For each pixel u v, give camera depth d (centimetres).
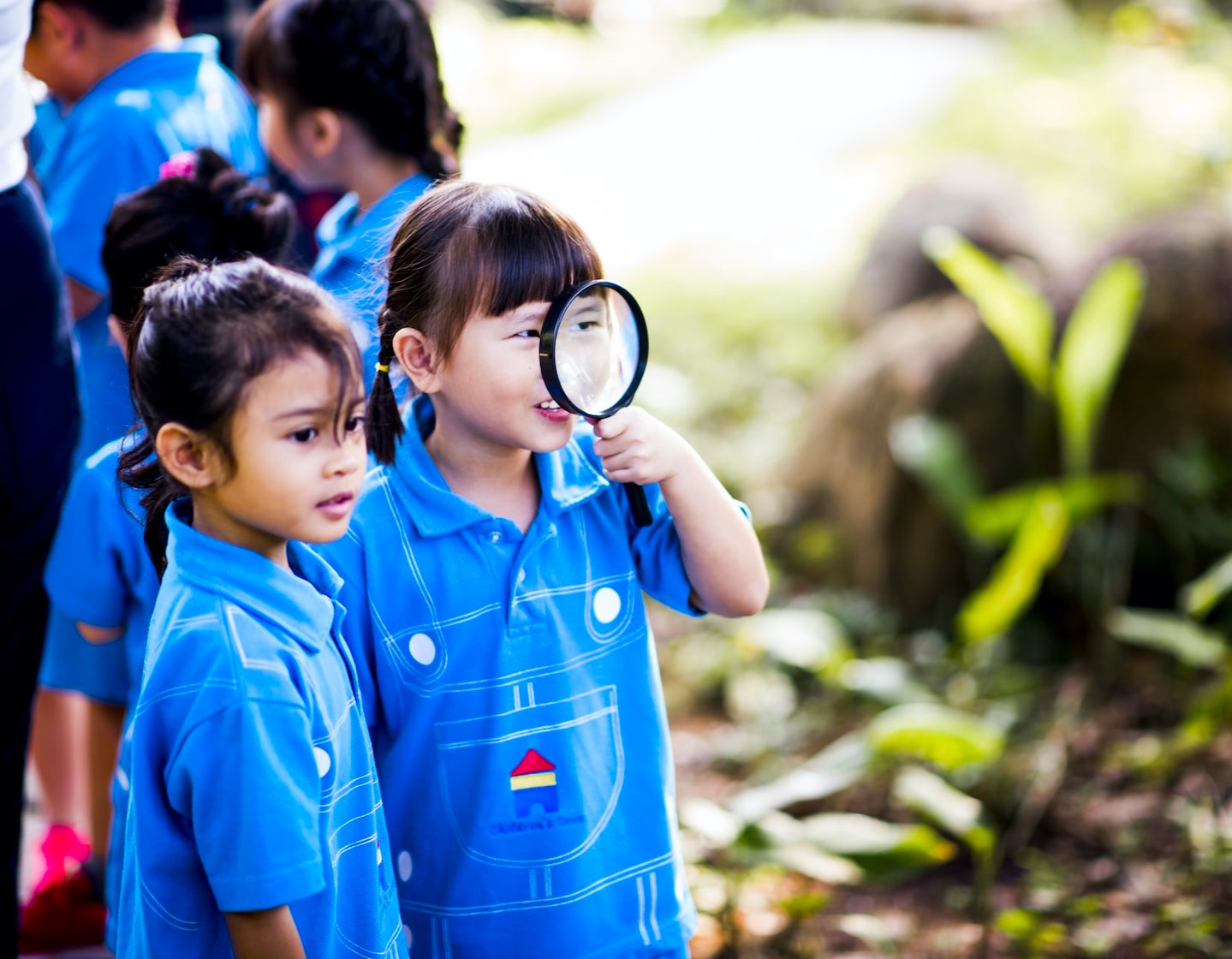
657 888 210
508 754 199
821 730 481
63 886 302
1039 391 505
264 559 174
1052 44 1346
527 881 200
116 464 257
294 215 266
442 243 188
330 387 166
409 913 204
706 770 471
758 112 1393
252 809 163
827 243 1020
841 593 573
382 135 288
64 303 253
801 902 323
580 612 205
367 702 200
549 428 191
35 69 305
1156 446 501
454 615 199
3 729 248
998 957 337
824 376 786
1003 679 487
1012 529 478
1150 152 1013
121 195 289
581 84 1617
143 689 170
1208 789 396
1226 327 498
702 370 823
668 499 200
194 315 164
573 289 183
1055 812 406
